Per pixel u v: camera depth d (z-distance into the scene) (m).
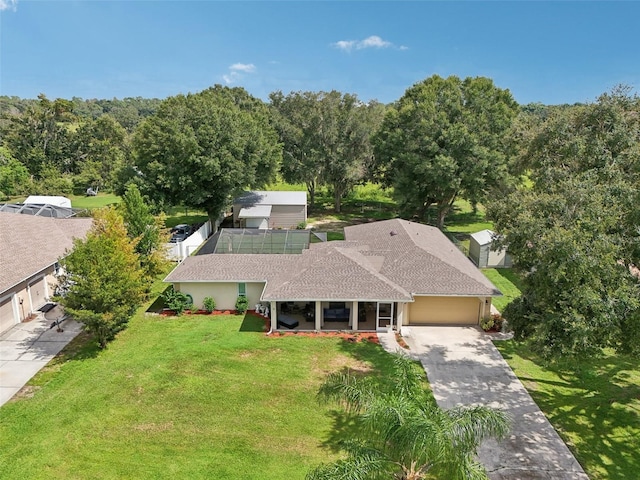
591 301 11.55
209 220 40.16
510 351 19.20
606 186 13.82
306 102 47.41
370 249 25.66
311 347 19.31
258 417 14.28
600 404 15.38
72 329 20.75
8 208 38.47
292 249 27.11
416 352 19.02
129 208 24.56
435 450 8.81
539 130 21.16
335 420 14.20
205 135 35.00
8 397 15.17
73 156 78.31
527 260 14.69
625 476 12.06
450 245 28.75
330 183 49.97
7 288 19.42
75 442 12.95
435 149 35.78
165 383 16.17
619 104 18.66
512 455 12.79
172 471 11.87
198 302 23.33
